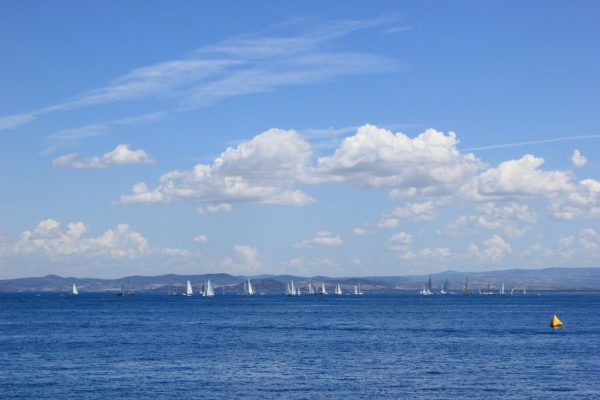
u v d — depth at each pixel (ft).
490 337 456.04
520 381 263.08
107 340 437.58
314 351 364.99
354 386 252.21
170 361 322.75
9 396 235.61
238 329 542.16
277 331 517.55
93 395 236.84
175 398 231.30
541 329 536.01
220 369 295.28
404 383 258.78
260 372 286.05
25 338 455.22
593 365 306.55
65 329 547.08
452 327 561.84
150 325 600.39
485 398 230.89
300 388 248.52
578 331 512.22
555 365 306.76
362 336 466.29
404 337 456.86
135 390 245.24
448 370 291.17
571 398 230.89
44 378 271.69
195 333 498.28
